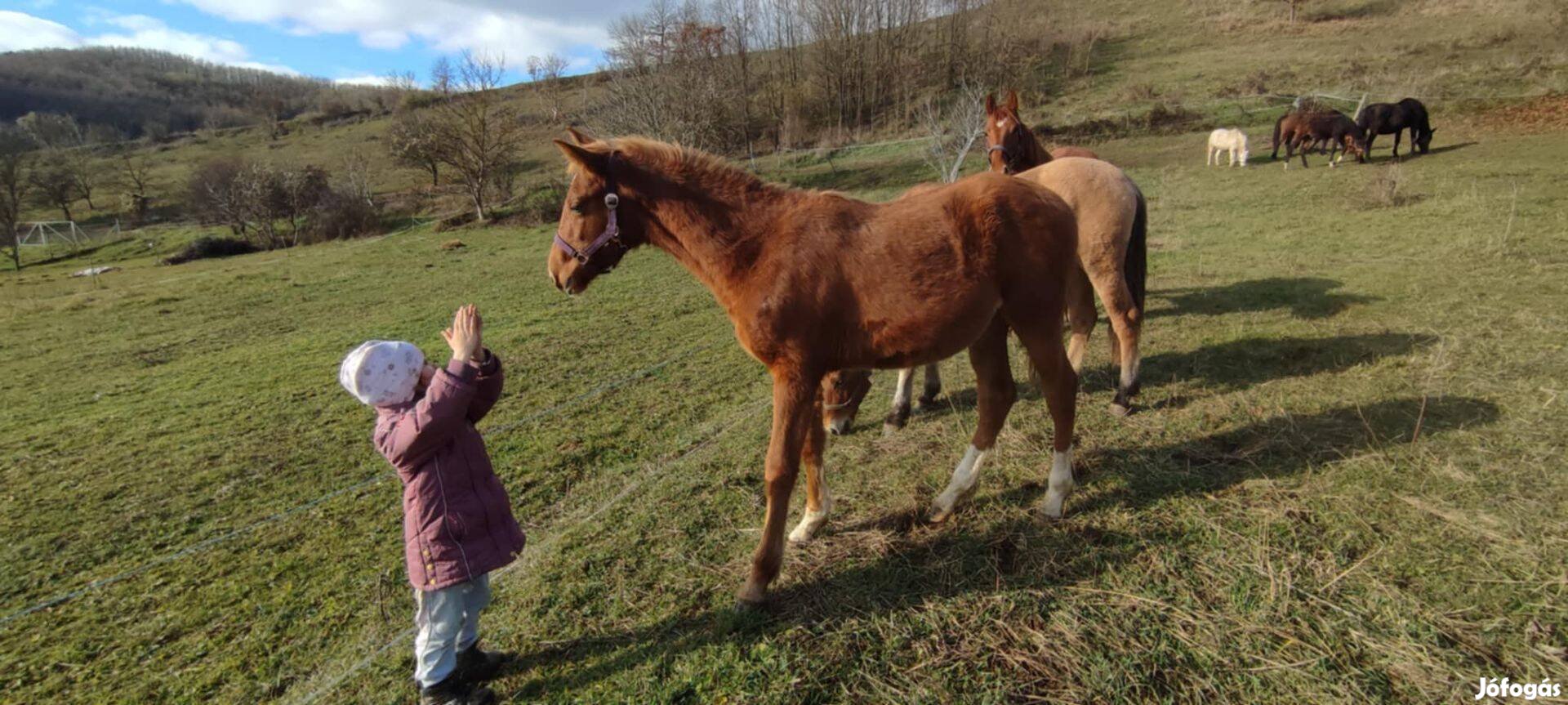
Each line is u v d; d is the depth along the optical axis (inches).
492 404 104.0
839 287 112.3
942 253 113.0
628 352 308.3
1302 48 1189.1
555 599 122.2
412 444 91.9
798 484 155.9
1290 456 140.3
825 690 94.2
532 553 141.8
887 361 119.0
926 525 131.8
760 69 1632.6
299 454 221.8
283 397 285.3
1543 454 128.6
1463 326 201.0
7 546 173.9
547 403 249.8
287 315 485.4
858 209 118.3
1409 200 425.7
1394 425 146.9
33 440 257.0
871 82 1412.4
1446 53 989.2
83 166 1707.7
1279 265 316.5
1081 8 1804.9
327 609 135.5
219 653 125.4
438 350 353.1
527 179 1294.3
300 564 153.3
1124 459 148.1
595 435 212.1
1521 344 181.6
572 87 2185.0
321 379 308.5
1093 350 229.6
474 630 103.7
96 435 257.0
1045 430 167.3
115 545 171.2
